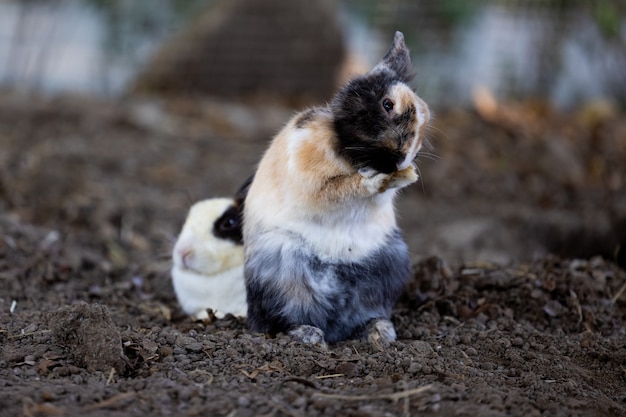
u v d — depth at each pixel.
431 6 17.95
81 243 10.23
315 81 19.16
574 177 14.34
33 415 4.88
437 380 5.68
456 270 8.27
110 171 13.46
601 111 17.19
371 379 5.64
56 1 18.64
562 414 5.23
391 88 6.03
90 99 17.52
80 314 6.12
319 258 6.30
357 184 6.00
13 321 6.74
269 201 6.36
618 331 7.23
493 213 12.32
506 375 6.02
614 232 11.60
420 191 13.45
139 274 9.06
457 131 15.82
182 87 19.03
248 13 18.97
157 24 19.38
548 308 7.43
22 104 16.53
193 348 6.10
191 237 7.43
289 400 5.25
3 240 8.92
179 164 14.08
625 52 17.20
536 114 17.34
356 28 19.56
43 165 13.09
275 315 6.40
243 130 16.23
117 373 5.74
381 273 6.52
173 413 5.04
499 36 18.42
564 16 17.64
